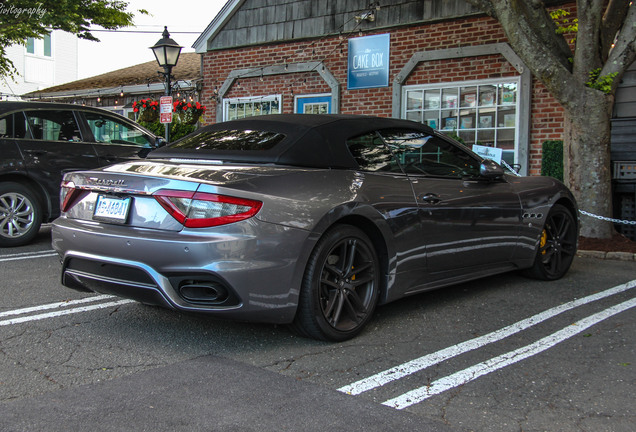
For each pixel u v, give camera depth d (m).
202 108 11.76
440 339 3.53
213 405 2.55
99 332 3.59
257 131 3.82
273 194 3.13
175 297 3.06
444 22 9.84
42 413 2.45
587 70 7.02
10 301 4.32
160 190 3.11
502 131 9.35
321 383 2.83
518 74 9.13
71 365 3.03
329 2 11.17
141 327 3.69
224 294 3.00
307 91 11.57
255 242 3.00
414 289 3.91
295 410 2.51
